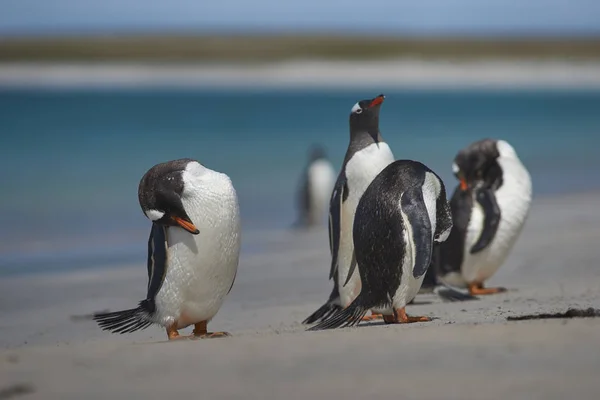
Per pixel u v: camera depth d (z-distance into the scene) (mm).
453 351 5645
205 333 8727
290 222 22109
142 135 43031
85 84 96625
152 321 8500
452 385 4852
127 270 15172
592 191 25828
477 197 12172
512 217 12086
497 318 7980
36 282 14016
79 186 26438
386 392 4758
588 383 4816
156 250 8359
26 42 142125
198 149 38062
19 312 11586
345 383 4965
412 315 9031
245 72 118625
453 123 52906
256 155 36719
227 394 4836
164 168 8164
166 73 115000
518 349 5621
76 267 15500
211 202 8117
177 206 8070
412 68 125062
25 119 48156
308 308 11289
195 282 8289
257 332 8438
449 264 12242
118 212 22109
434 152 36125
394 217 7957
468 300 10609
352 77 115250
